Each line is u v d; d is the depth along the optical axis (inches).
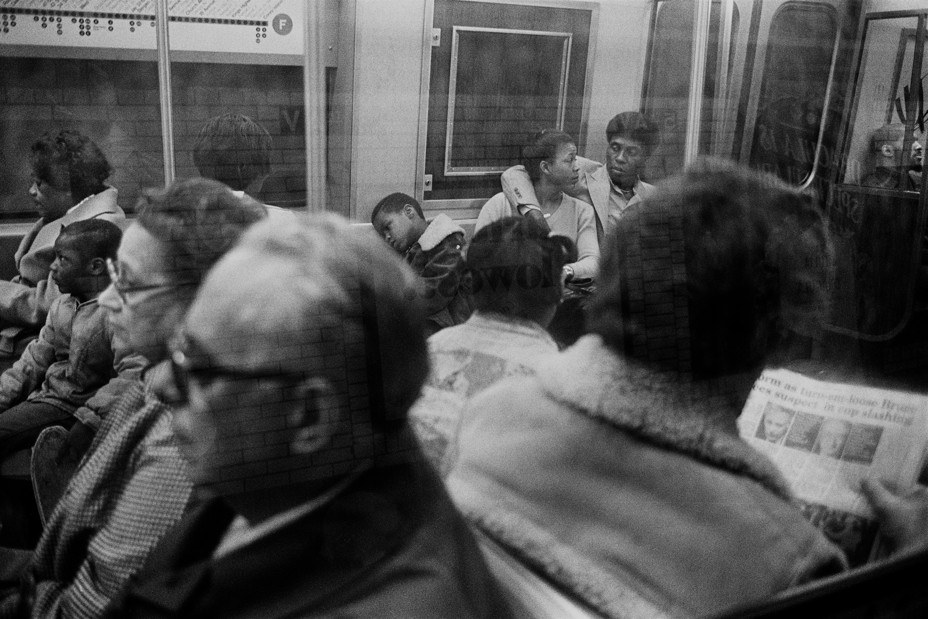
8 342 44.4
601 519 47.9
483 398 47.9
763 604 48.9
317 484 43.5
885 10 72.9
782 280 59.7
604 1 55.9
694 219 55.4
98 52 45.6
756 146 65.5
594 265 53.0
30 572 44.3
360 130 50.3
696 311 54.1
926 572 53.2
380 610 42.3
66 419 44.4
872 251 70.7
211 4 47.2
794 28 66.5
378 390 44.9
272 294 43.1
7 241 44.1
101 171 44.9
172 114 47.1
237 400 42.8
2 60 43.8
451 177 52.2
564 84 56.1
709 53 61.5
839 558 52.2
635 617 47.1
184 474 43.0
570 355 50.9
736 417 55.2
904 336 70.2
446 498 45.9
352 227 47.3
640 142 58.2
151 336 43.2
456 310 48.3
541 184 52.8
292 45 48.8
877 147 72.5
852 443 57.3
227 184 48.1
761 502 51.9
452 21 51.0
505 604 44.9
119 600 42.6
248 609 42.3
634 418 49.8
